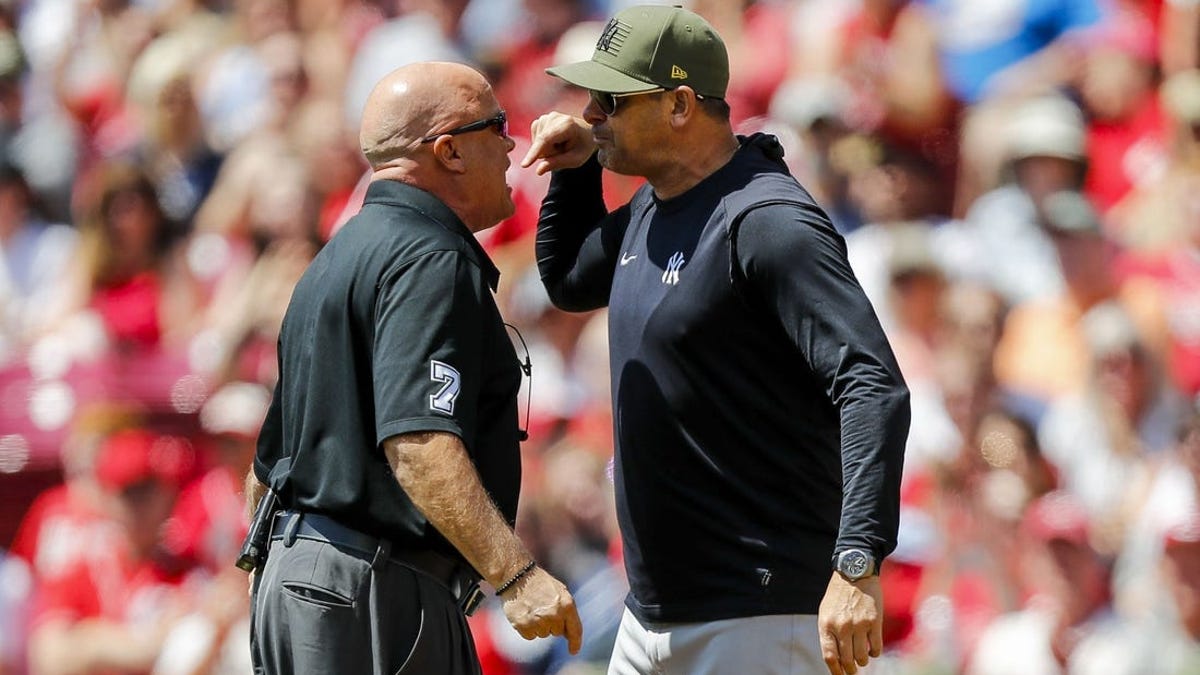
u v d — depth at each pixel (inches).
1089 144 1197.1
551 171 633.0
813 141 1200.8
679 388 555.8
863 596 500.4
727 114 569.6
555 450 1073.5
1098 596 941.8
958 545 981.2
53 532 1109.7
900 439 508.1
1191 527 917.8
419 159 580.7
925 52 1248.8
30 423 1194.6
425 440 541.0
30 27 1648.6
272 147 1355.8
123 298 1282.0
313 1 1499.8
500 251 1220.5
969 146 1198.9
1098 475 994.1
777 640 553.3
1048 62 1233.4
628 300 571.2
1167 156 1177.4
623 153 564.7
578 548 1024.2
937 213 1192.2
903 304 1081.4
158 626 1056.2
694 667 565.3
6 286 1414.9
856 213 1175.0
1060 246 1099.9
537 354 1146.0
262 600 576.1
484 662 1010.7
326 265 578.9
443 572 575.8
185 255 1311.5
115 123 1523.1
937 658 956.0
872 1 1283.2
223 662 1018.1
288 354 587.5
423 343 548.1
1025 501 978.1
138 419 1138.7
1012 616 957.2
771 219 532.1
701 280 547.8
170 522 1087.6
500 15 1439.5
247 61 1483.8
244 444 1110.4
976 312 1058.1
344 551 563.8
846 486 507.8
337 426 565.3
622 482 577.9
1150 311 1063.6
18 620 1125.1
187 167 1445.6
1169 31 1226.0
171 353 1245.1
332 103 1416.1
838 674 506.0
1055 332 1065.5
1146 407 1020.5
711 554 558.9
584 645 992.2
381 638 560.1
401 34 1437.0
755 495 554.6
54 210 1472.7
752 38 1343.5
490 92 597.6
